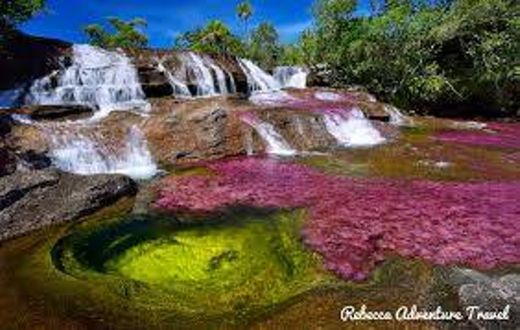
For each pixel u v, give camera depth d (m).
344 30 43.19
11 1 21.48
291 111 22.66
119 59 27.06
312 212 12.84
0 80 21.97
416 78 38.66
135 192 14.72
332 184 15.38
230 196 14.27
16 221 11.91
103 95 23.88
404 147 22.06
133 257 10.67
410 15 42.00
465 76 39.69
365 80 41.88
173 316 8.09
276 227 12.05
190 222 12.49
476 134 27.08
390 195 14.14
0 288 8.95
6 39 22.67
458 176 16.64
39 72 23.33
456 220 12.07
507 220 12.08
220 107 21.50
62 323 7.80
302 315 7.96
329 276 9.49
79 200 13.16
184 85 27.70
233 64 32.84
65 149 16.70
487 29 39.00
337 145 22.38
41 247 10.87
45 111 19.27
